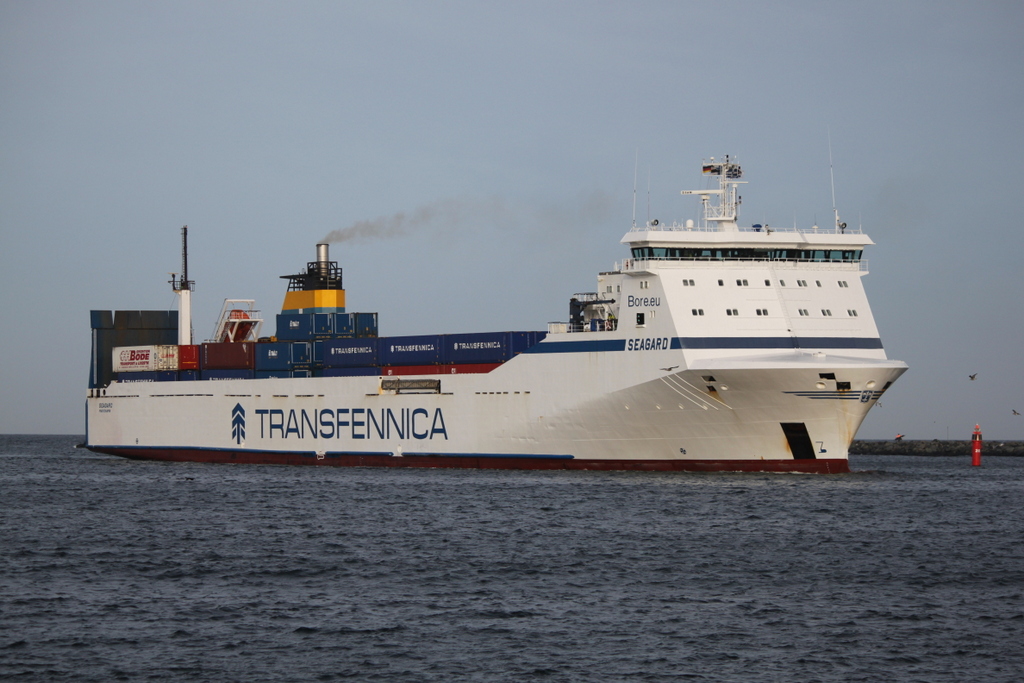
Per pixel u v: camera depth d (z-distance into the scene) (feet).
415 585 508.94
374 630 434.30
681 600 480.64
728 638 424.46
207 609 465.88
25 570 545.85
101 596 489.26
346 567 548.31
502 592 494.59
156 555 583.99
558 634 428.97
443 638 424.05
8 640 421.59
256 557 576.20
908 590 500.74
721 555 574.97
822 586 507.71
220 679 379.96
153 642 419.54
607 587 504.43
